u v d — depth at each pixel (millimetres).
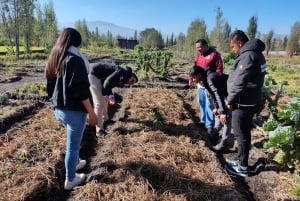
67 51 3527
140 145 5305
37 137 5547
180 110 7582
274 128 4703
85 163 4723
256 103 4512
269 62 39000
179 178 4316
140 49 16438
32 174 4215
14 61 21250
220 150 5777
